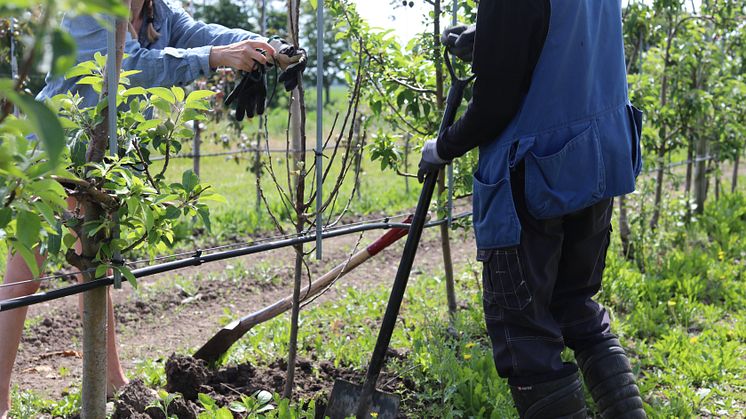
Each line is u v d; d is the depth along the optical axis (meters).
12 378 3.93
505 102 2.29
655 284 5.12
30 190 1.63
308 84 20.27
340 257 6.88
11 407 3.26
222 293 5.77
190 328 4.96
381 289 5.52
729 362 3.97
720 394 3.65
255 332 4.38
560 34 2.30
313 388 3.40
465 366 3.51
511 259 2.40
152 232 2.27
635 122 2.63
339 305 5.11
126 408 2.88
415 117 4.16
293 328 3.10
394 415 2.80
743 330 4.49
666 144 6.90
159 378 3.59
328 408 2.90
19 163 1.57
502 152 2.38
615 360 2.61
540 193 2.33
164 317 5.18
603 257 2.76
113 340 3.36
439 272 6.18
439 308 4.87
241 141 8.62
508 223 2.36
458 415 3.16
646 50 6.86
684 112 6.44
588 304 2.71
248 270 6.31
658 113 6.22
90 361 2.37
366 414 2.69
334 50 14.27
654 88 6.30
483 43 2.25
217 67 2.84
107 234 2.26
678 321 4.72
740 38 7.20
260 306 5.55
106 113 2.24
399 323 4.59
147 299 5.43
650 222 6.43
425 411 3.21
